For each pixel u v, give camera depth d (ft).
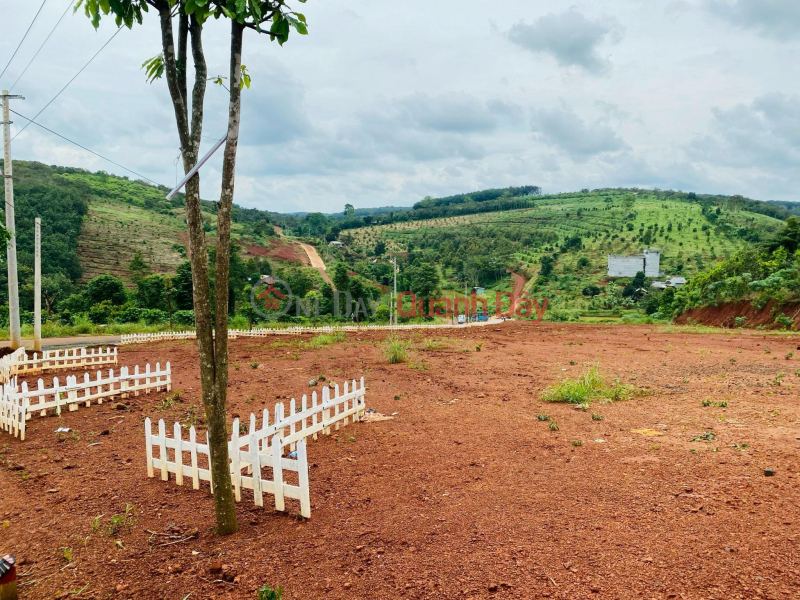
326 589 11.52
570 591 10.98
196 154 13.96
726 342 69.31
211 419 14.32
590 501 15.85
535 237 455.22
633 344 70.64
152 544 14.07
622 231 442.09
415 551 13.09
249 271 247.70
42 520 15.70
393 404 31.81
